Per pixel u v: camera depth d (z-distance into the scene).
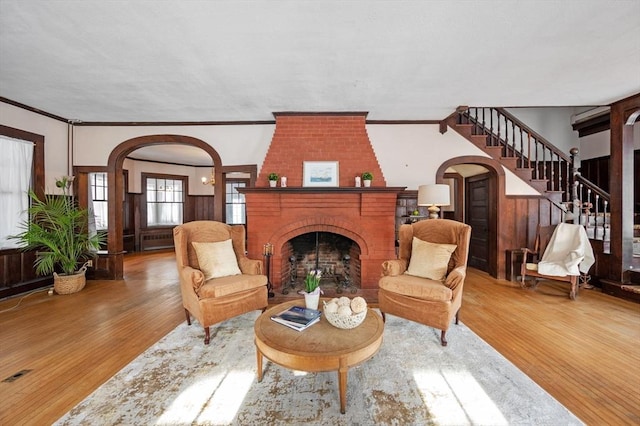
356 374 2.16
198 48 2.67
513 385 2.02
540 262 4.09
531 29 2.37
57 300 3.88
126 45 2.61
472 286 4.43
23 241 3.91
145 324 3.09
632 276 3.89
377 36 2.47
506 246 4.85
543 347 2.55
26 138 4.19
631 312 3.35
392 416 1.73
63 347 2.58
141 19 2.24
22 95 3.79
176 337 2.78
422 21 2.27
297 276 4.71
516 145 6.26
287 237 4.20
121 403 1.84
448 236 3.25
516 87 3.54
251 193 4.15
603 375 2.14
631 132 3.93
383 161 4.80
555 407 1.80
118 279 5.02
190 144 5.03
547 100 3.98
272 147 4.39
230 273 3.18
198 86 3.50
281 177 4.34
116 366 2.27
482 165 4.99
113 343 2.65
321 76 3.23
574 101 4.02
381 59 2.86
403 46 2.63
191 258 3.22
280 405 1.83
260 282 3.10
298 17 2.22
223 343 2.65
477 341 2.67
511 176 4.85
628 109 3.85
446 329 2.60
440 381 2.07
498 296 3.95
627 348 2.53
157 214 8.91
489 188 5.11
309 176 4.34
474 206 5.84
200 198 9.53
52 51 2.71
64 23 2.29
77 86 3.50
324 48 2.66
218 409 1.79
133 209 8.35
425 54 2.77
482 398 1.89
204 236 3.35
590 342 2.64
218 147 4.94
